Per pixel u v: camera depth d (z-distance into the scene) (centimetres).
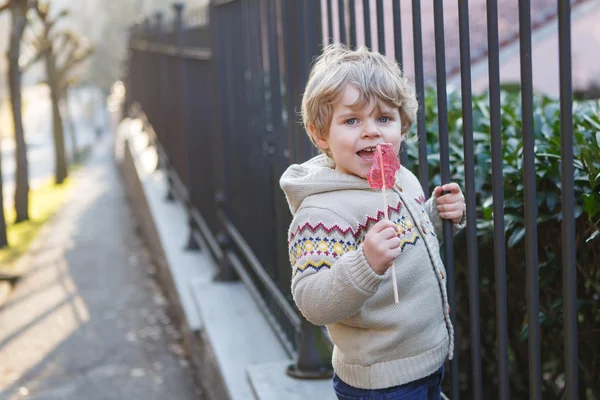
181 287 562
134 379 504
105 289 768
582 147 213
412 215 187
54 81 1942
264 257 437
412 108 187
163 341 576
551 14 888
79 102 5428
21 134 1292
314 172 190
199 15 618
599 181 200
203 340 458
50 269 890
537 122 251
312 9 309
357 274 168
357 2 439
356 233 183
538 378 173
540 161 227
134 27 1691
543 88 905
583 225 218
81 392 490
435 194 206
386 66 183
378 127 181
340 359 196
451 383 211
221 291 514
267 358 389
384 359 187
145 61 1341
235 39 482
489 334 288
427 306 186
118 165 2092
